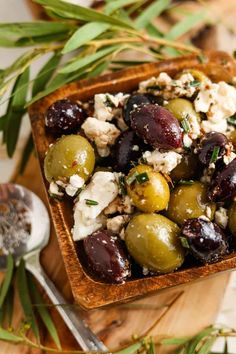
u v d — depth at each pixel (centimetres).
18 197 41
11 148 40
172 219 33
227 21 46
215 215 33
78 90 37
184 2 46
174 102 35
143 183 32
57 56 39
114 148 35
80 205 34
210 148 33
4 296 37
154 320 39
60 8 37
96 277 33
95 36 37
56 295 39
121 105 36
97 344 37
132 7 43
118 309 39
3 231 40
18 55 46
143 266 33
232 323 41
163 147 33
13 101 38
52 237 40
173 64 38
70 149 33
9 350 39
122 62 41
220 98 36
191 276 33
